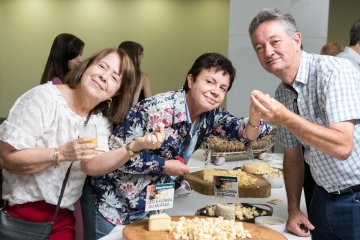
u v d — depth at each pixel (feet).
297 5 12.29
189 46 23.71
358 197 5.45
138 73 12.76
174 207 6.66
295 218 5.82
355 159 5.27
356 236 5.49
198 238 4.75
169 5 23.62
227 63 5.52
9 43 24.89
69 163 5.61
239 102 12.82
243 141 6.41
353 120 4.89
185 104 5.63
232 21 12.60
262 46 5.34
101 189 5.78
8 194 5.69
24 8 24.54
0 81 25.17
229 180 5.96
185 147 5.85
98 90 5.48
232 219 5.50
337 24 22.67
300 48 5.48
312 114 5.41
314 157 5.59
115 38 24.25
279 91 6.16
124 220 5.82
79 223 8.52
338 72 4.96
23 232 5.49
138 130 5.64
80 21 24.31
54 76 10.12
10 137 5.19
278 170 8.73
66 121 5.53
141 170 5.49
